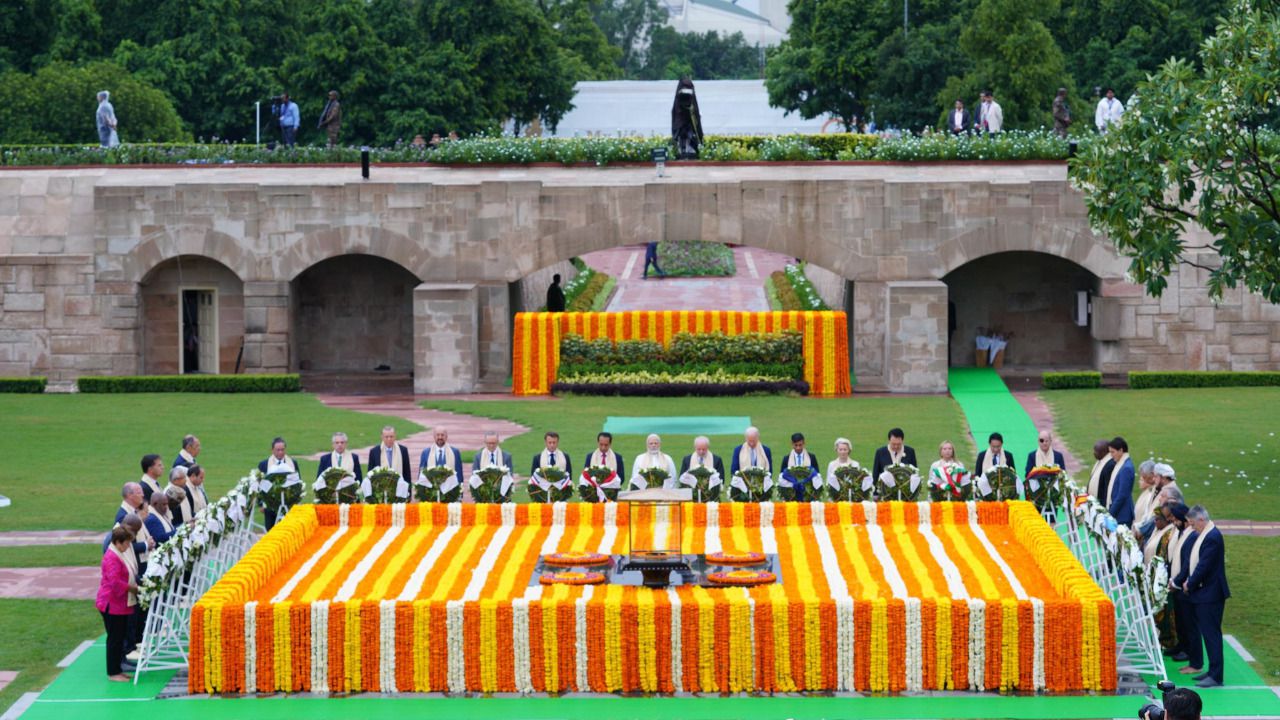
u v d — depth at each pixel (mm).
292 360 45250
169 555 18406
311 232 43688
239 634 18031
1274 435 33406
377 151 46031
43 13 68375
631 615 18031
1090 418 36219
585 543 21547
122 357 44375
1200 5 64375
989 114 47219
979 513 22609
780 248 43094
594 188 43219
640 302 54812
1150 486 20594
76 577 22781
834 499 23234
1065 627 17891
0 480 29953
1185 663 18719
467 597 18547
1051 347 46781
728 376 41812
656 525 22688
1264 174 28734
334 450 24281
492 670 18094
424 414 38594
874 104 67688
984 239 42656
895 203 42781
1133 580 18719
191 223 43875
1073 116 57250
